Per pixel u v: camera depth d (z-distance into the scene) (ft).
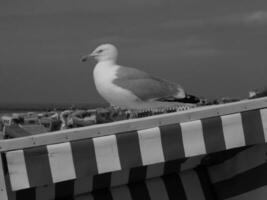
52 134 13.23
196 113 13.96
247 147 15.57
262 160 15.44
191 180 16.20
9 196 13.46
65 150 13.21
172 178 16.15
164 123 13.76
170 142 13.74
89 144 13.34
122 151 13.50
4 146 12.96
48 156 13.14
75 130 13.34
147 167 15.12
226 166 16.19
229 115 14.02
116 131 13.53
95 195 15.23
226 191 16.20
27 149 13.05
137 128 13.65
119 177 15.02
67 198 14.97
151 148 13.66
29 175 13.01
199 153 13.82
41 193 14.15
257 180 15.65
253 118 14.05
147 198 15.65
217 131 13.96
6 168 13.12
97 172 13.34
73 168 13.23
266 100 14.07
